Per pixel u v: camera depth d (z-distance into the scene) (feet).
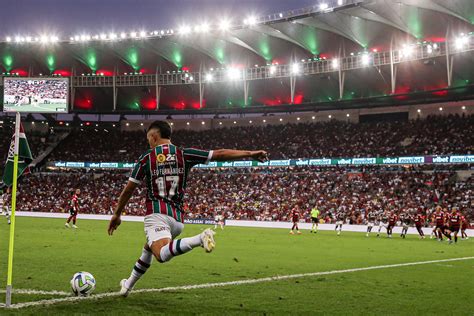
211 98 232.94
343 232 117.08
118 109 248.93
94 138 238.68
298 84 208.74
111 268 35.53
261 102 230.48
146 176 19.74
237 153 19.56
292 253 53.52
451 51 158.30
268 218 163.02
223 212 169.99
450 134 179.52
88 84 226.58
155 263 38.75
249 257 47.24
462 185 157.79
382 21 160.97
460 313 22.12
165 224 19.04
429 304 24.13
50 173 216.95
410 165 176.04
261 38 192.75
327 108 209.67
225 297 24.45
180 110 231.71
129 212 180.86
